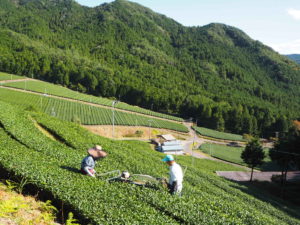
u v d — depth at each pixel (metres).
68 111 99.06
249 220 13.97
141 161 27.47
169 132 112.75
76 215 9.90
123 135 97.00
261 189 50.41
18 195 10.55
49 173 12.48
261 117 147.38
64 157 17.88
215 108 146.88
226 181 41.97
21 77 146.12
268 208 27.56
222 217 12.11
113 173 15.41
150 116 128.88
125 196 11.83
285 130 140.25
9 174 12.44
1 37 191.75
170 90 183.50
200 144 106.44
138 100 154.50
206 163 75.44
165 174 22.38
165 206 11.57
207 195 16.95
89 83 160.38
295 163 48.12
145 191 12.74
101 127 94.12
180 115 154.75
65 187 11.25
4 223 7.83
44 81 159.00
